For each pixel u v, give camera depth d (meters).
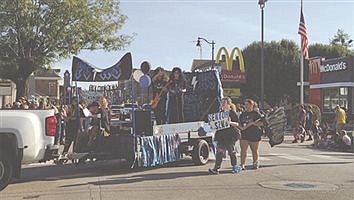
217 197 9.01
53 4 25.73
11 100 32.00
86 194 9.28
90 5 27.73
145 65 14.11
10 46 26.08
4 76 27.44
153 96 14.98
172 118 14.88
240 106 18.69
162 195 9.19
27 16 25.28
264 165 13.85
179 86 14.93
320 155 17.33
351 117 34.00
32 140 9.79
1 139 9.60
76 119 13.92
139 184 10.46
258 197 9.02
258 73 55.03
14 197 9.05
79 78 12.92
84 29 27.17
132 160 12.24
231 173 12.14
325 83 39.47
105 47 28.78
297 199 8.84
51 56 27.52
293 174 11.99
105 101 12.81
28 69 27.11
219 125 14.18
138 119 12.70
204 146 14.08
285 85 54.78
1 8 24.44
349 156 17.05
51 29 26.20
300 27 33.28
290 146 21.89
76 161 12.38
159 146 12.89
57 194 9.32
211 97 15.73
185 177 11.48
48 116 10.06
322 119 34.59
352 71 35.94
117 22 29.03
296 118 25.47
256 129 12.80
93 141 12.48
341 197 9.03
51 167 13.57
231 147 12.10
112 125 13.64
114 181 10.88
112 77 12.51
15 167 9.76
